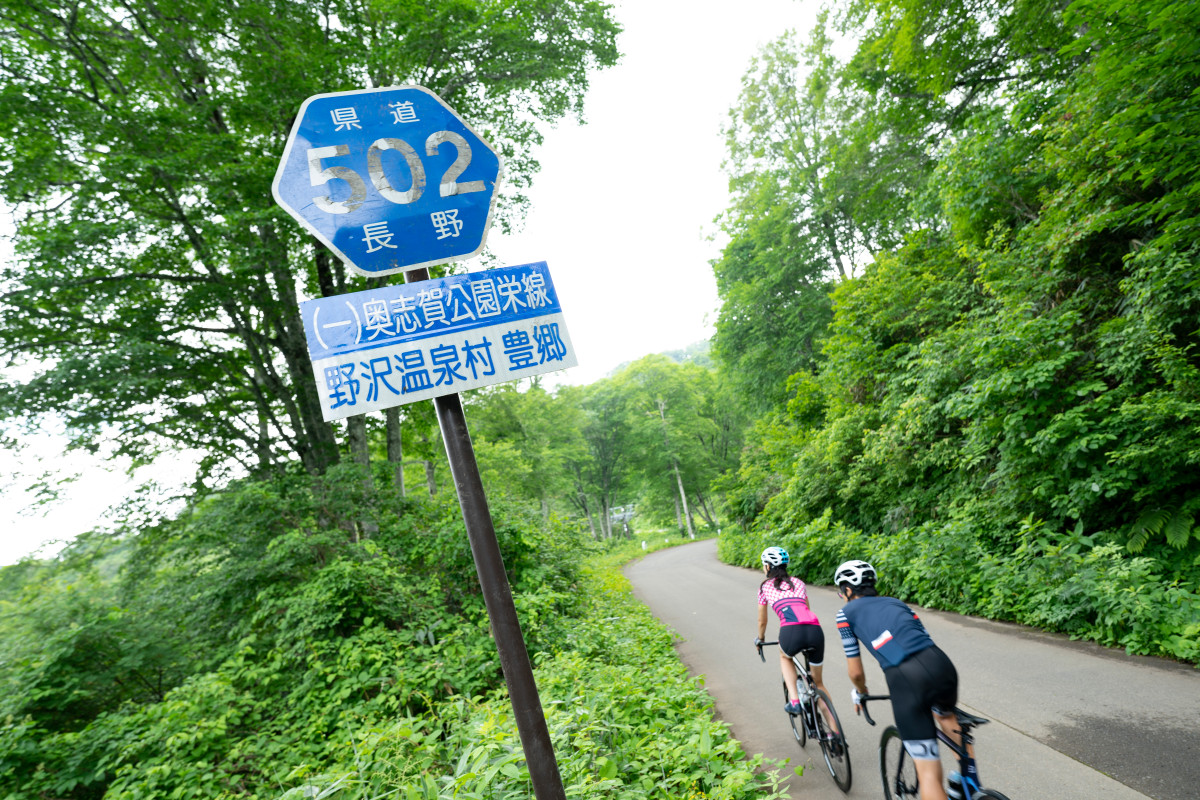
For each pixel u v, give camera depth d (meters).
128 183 10.08
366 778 3.76
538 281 2.44
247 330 12.55
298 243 12.23
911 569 8.84
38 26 10.45
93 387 9.58
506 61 12.95
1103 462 6.95
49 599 7.68
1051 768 3.79
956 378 9.77
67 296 10.64
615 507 59.22
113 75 11.48
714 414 49.12
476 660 6.73
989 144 10.34
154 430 11.61
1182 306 6.71
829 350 14.52
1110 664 5.19
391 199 2.41
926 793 2.82
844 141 20.30
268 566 8.59
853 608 3.42
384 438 17.02
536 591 8.92
